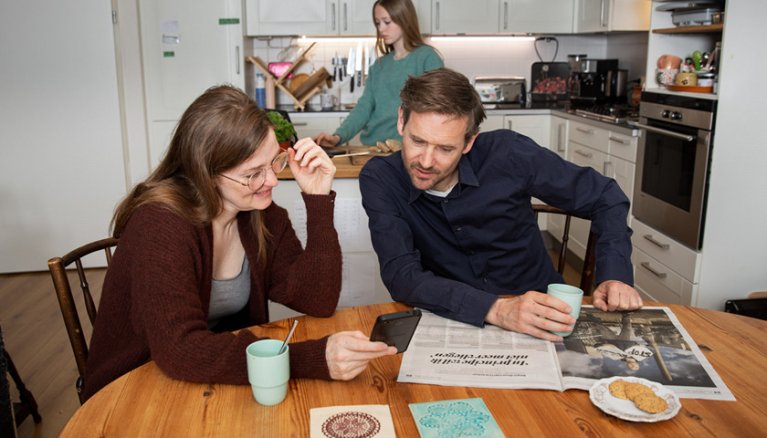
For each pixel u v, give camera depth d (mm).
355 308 1518
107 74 4043
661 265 3295
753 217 2938
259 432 1022
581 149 4188
